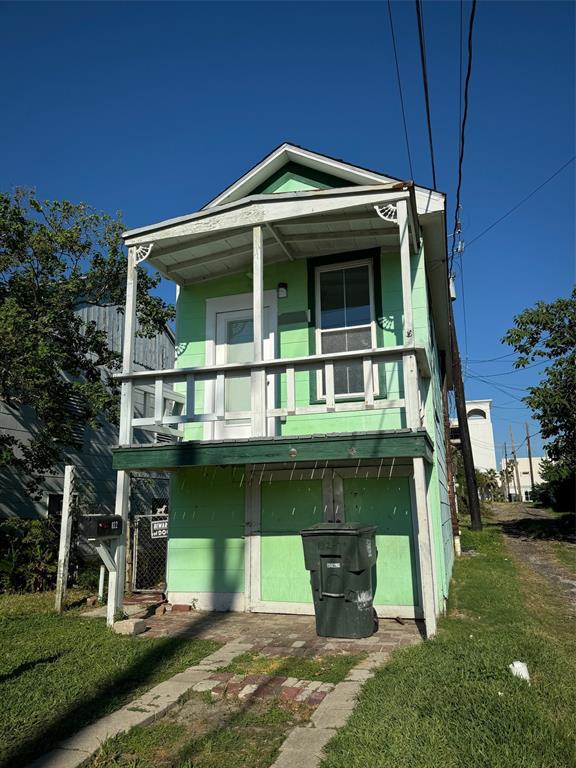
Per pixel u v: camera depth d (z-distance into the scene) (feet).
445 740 10.15
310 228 23.90
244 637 19.08
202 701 13.29
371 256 25.77
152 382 23.03
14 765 10.14
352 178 26.11
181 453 21.24
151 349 51.34
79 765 10.19
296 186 27.12
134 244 24.26
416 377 19.39
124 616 20.76
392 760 9.55
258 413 20.94
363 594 18.98
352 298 25.94
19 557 28.12
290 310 26.61
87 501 36.81
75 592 27.25
